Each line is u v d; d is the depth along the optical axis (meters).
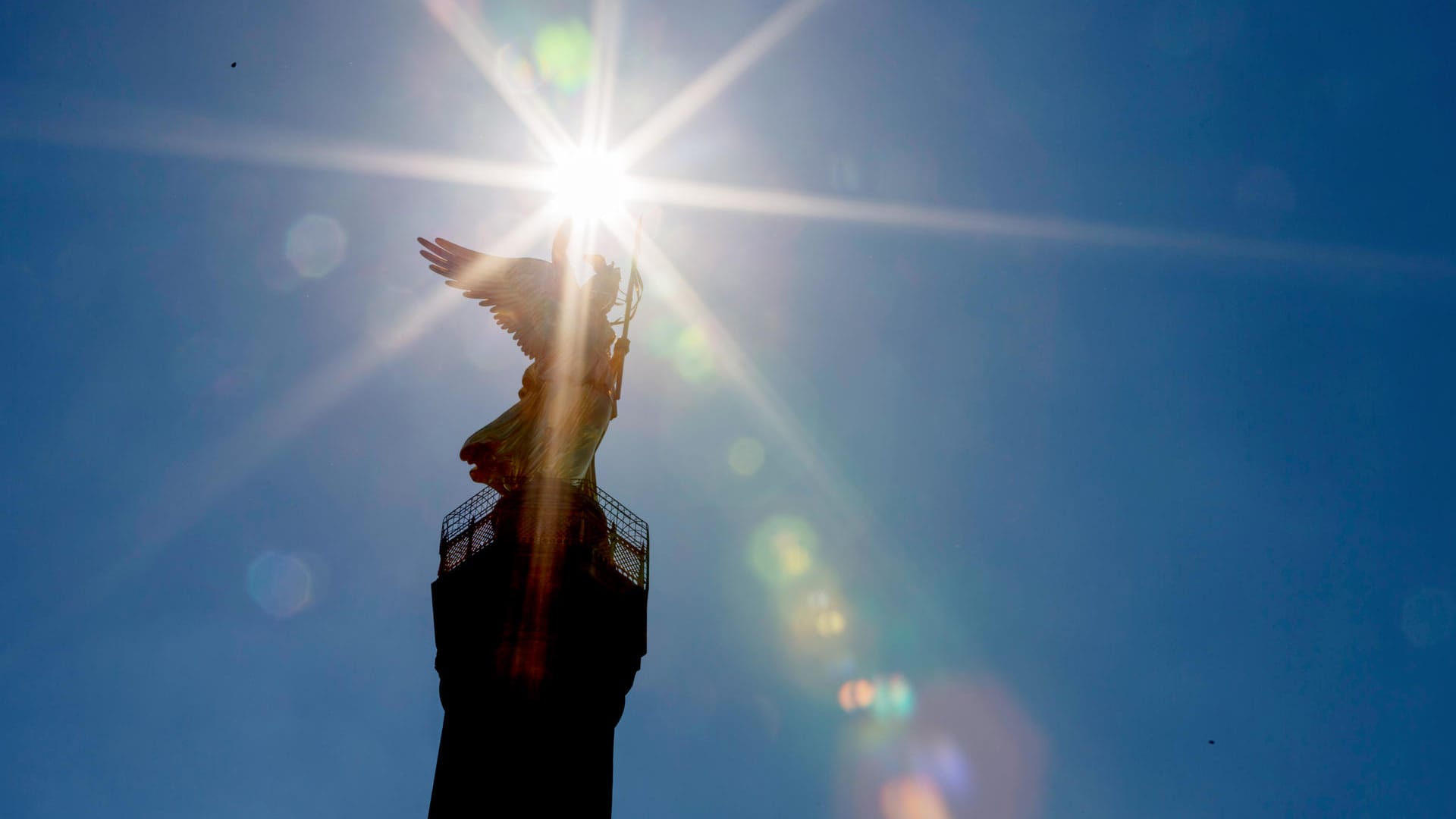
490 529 50.25
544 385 53.00
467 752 46.75
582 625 48.66
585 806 46.75
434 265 54.62
